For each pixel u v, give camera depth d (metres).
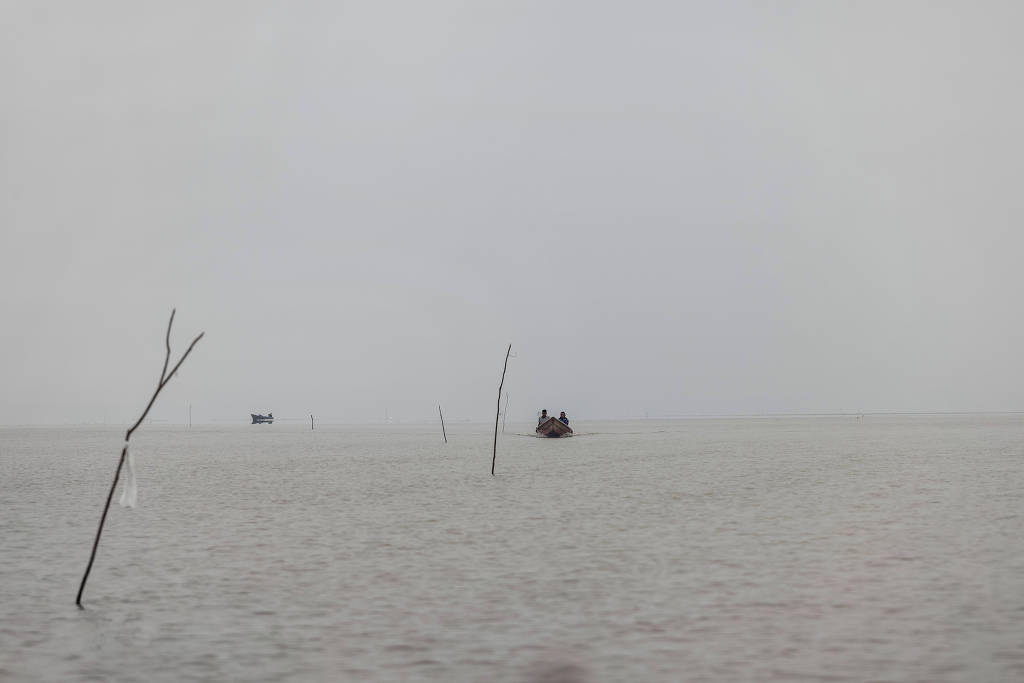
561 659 14.01
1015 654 13.94
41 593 19.14
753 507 33.41
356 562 22.38
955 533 26.42
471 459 69.75
